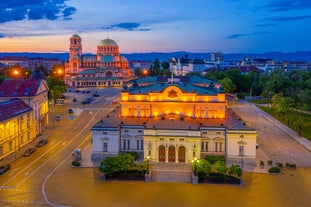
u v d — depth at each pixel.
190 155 89.94
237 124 96.88
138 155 98.81
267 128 138.75
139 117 109.38
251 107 195.88
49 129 137.00
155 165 89.06
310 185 77.69
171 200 68.75
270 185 77.62
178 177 81.69
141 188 75.25
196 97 108.06
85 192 72.69
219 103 107.38
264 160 96.81
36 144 114.00
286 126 142.62
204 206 66.00
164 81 149.88
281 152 105.00
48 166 90.62
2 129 96.94
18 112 108.62
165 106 109.50
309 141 118.25
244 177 82.94
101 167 79.50
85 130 135.50
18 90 122.62
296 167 90.69
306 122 146.50
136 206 65.81
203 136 97.25
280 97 159.50
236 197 70.56
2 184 77.19
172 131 89.69
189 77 153.88
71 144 113.88
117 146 97.31
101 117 163.75
